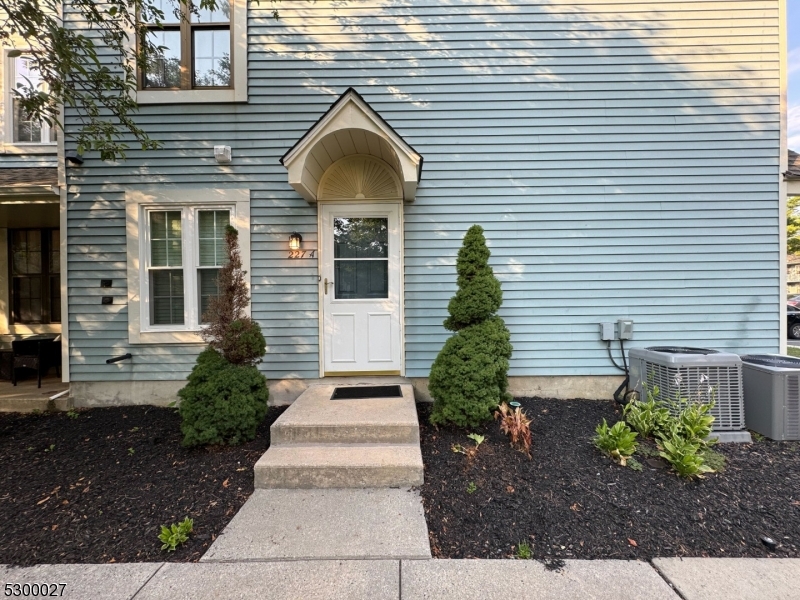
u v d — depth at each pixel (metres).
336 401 3.74
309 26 4.50
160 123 4.51
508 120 4.54
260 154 4.52
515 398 4.59
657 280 4.55
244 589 1.85
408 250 4.55
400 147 3.75
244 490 2.72
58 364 5.41
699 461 2.70
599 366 4.58
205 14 4.54
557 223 4.56
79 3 3.74
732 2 4.48
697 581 1.88
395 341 4.57
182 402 3.42
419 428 3.47
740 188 4.50
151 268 4.56
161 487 2.75
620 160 4.54
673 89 4.51
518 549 2.11
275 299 4.54
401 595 1.80
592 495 2.56
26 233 5.99
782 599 1.77
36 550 2.13
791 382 3.41
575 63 4.52
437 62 4.52
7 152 4.84
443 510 2.46
